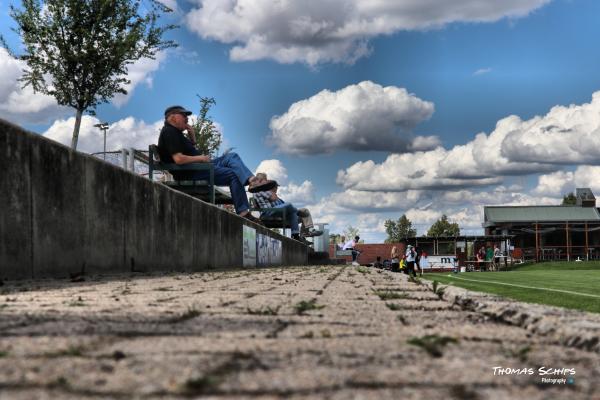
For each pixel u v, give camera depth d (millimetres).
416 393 1564
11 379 1668
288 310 3652
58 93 13953
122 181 10070
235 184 19453
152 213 11562
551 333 2605
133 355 2025
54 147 7805
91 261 8891
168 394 1523
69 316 3209
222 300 4438
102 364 1870
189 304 4020
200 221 15117
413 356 2076
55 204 7824
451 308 3906
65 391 1544
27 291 5422
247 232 20844
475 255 57875
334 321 3078
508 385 1675
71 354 2027
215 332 2627
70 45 13594
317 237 45594
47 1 13492
